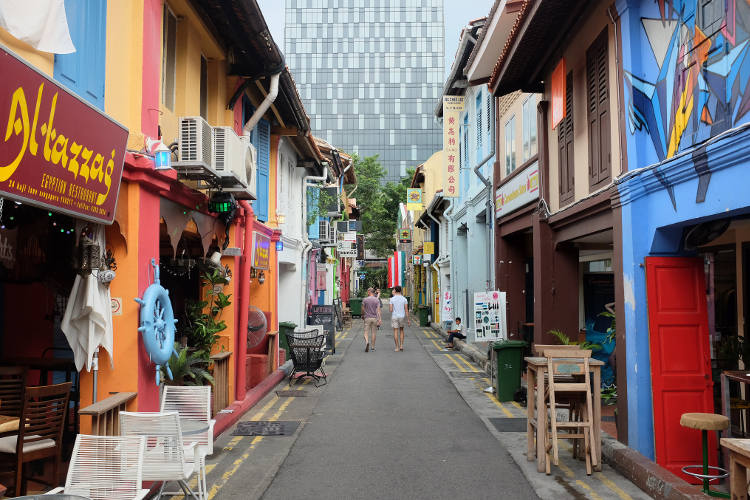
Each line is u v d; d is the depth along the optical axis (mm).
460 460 7129
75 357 5449
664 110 6371
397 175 95375
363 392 11914
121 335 5863
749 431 7312
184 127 6562
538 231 10812
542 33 9070
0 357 7230
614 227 7320
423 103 96188
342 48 97062
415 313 41906
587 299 13906
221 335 9781
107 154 5008
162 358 6105
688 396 6582
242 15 7797
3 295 7352
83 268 5344
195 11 7613
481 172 17641
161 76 7207
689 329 6645
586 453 6484
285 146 15375
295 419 9391
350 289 49219
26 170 3914
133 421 4992
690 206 5809
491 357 11562
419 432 8555
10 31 4090
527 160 12172
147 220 6191
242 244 10289
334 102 96312
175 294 10148
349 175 28672
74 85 5102
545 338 10609
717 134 5352
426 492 5977
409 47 96875
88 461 4469
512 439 8094
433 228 32219
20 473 4898
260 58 9086
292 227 16828
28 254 6766
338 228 29656
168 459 5000
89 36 5359
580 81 8898
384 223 51781
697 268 6684
